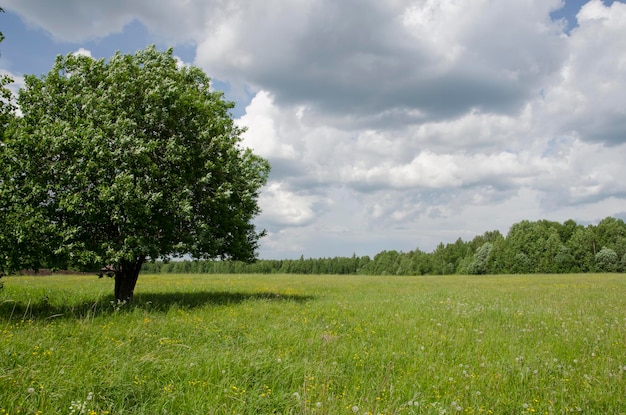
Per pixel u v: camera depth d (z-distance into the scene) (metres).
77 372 6.47
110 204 14.64
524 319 14.67
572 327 12.98
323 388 6.06
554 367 8.52
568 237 112.94
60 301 17.11
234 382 6.64
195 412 5.53
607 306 18.78
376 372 7.94
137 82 17.08
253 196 20.55
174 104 17.08
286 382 6.91
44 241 14.16
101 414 5.30
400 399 6.59
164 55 20.02
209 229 18.61
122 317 12.42
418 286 37.00
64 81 16.58
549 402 6.63
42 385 5.75
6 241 13.30
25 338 8.57
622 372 7.91
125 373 6.43
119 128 15.27
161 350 8.20
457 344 10.39
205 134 17.59
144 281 40.38
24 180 14.25
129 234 15.60
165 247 16.78
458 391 6.95
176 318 12.65
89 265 15.14
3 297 16.42
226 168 18.30
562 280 48.81
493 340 10.95
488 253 109.69
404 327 12.59
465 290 30.45
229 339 9.89
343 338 10.77
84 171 14.40
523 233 104.19
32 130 15.10
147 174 16.00
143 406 5.61
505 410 6.42
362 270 173.25
